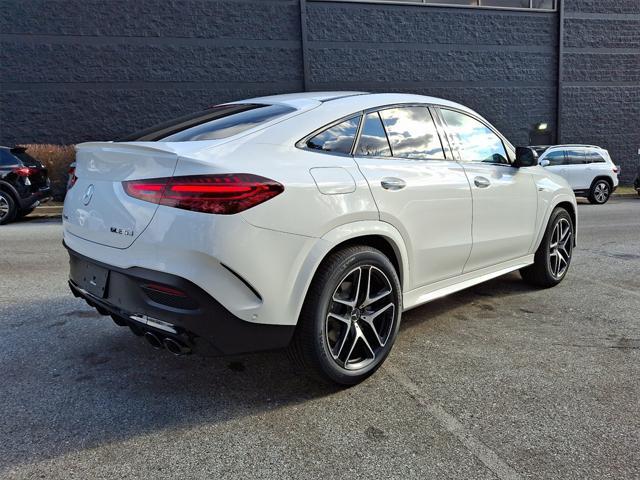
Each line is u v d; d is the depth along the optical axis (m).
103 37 14.30
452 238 3.73
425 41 16.86
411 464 2.34
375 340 3.19
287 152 2.84
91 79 14.36
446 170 3.70
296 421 2.71
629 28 19.03
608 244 7.87
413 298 3.55
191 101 15.08
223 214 2.46
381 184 3.14
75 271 3.21
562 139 18.80
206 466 2.32
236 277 2.53
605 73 19.00
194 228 2.45
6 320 4.24
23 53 13.86
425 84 17.03
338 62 16.06
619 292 5.10
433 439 2.53
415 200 3.37
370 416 2.75
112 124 14.64
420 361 3.46
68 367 3.36
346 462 2.35
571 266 6.28
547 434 2.58
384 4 16.30
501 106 18.02
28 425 2.65
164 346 2.76
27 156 11.23
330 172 2.91
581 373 3.27
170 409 2.83
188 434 2.58
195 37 14.91
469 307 4.62
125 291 2.73
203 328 2.53
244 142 2.77
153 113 14.87
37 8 13.80
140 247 2.61
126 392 3.02
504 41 17.78
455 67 17.30
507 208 4.29
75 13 14.05
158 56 14.71
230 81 15.30
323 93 3.63
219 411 2.81
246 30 15.25
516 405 2.86
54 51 14.05
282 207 2.63
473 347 3.70
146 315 2.66
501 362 3.44
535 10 17.94
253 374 3.27
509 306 4.65
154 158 2.62
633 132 19.47
